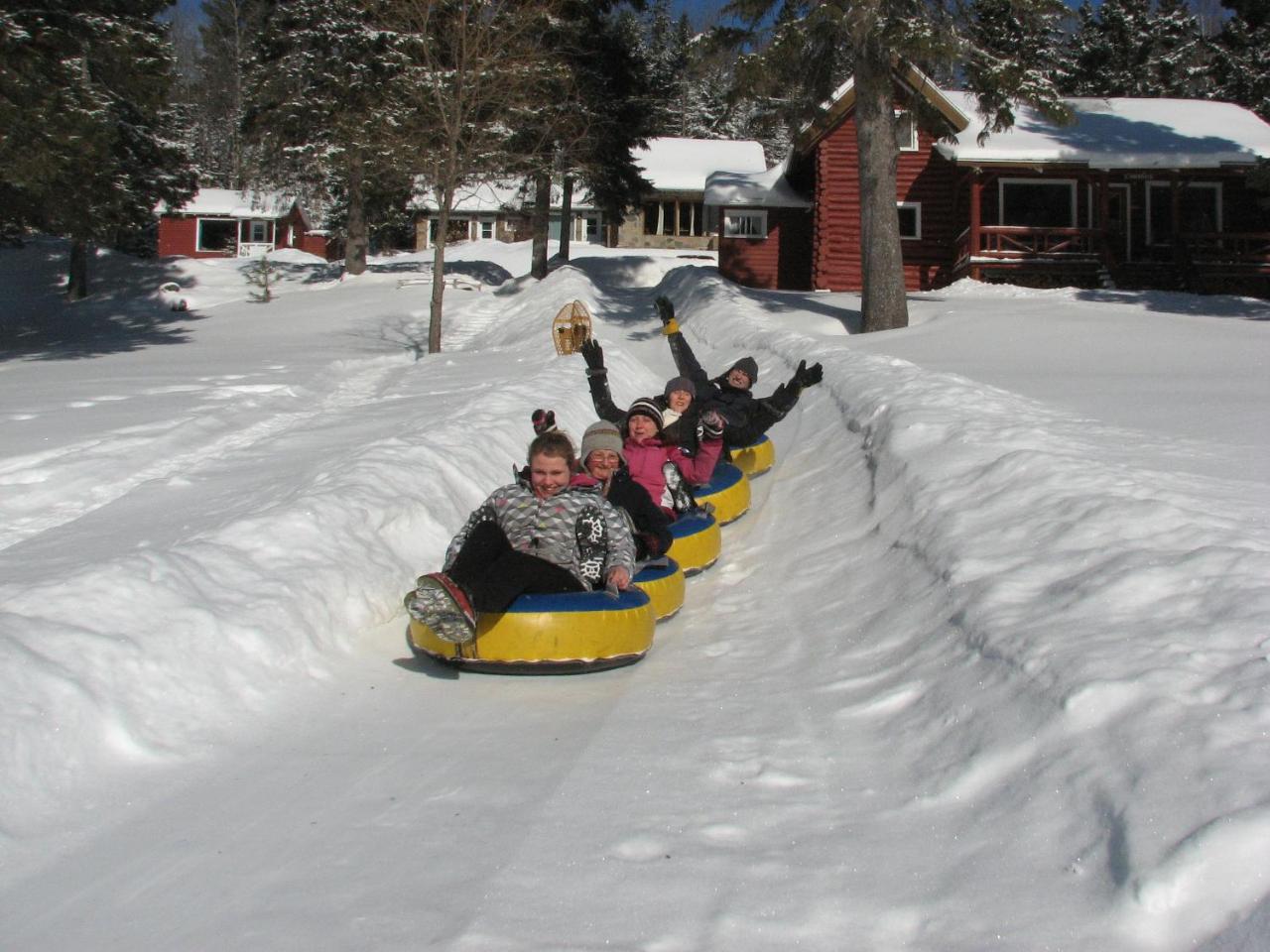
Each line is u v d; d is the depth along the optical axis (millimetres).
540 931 3256
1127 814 3473
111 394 17734
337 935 3230
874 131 22734
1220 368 15742
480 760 4582
